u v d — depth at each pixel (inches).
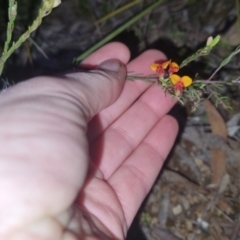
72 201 5.4
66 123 5.3
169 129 7.5
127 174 7.1
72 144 5.3
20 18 10.3
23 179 5.0
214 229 8.4
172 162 9.1
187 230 8.4
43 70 9.7
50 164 5.1
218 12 10.6
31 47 9.8
